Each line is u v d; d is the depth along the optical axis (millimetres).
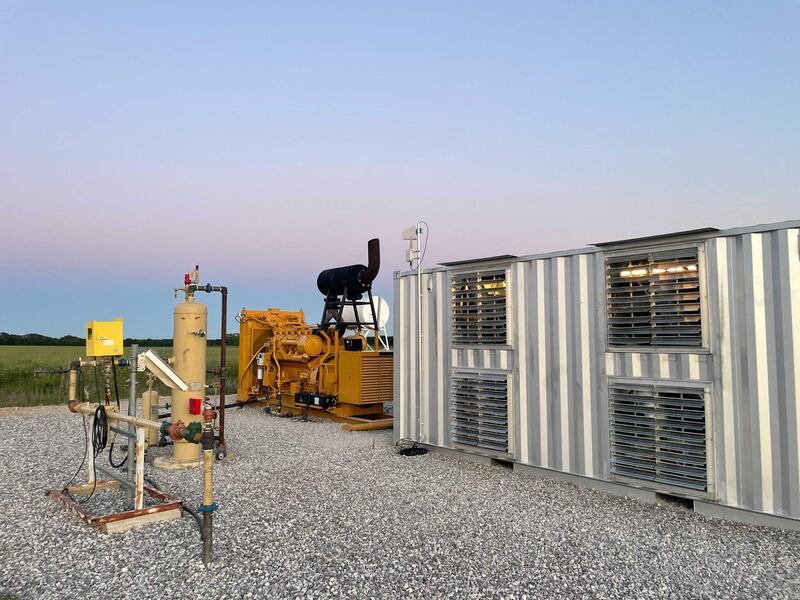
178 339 7637
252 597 3768
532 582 4004
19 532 4977
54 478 6863
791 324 5051
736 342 5391
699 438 5570
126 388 16453
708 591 3871
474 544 4727
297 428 10773
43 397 14875
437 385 8344
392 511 5605
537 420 7027
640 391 6016
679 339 5762
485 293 7711
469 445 7832
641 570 4215
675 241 5828
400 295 9008
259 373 13414
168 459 7648
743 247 5379
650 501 5965
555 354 6859
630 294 6172
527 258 7188
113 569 4211
